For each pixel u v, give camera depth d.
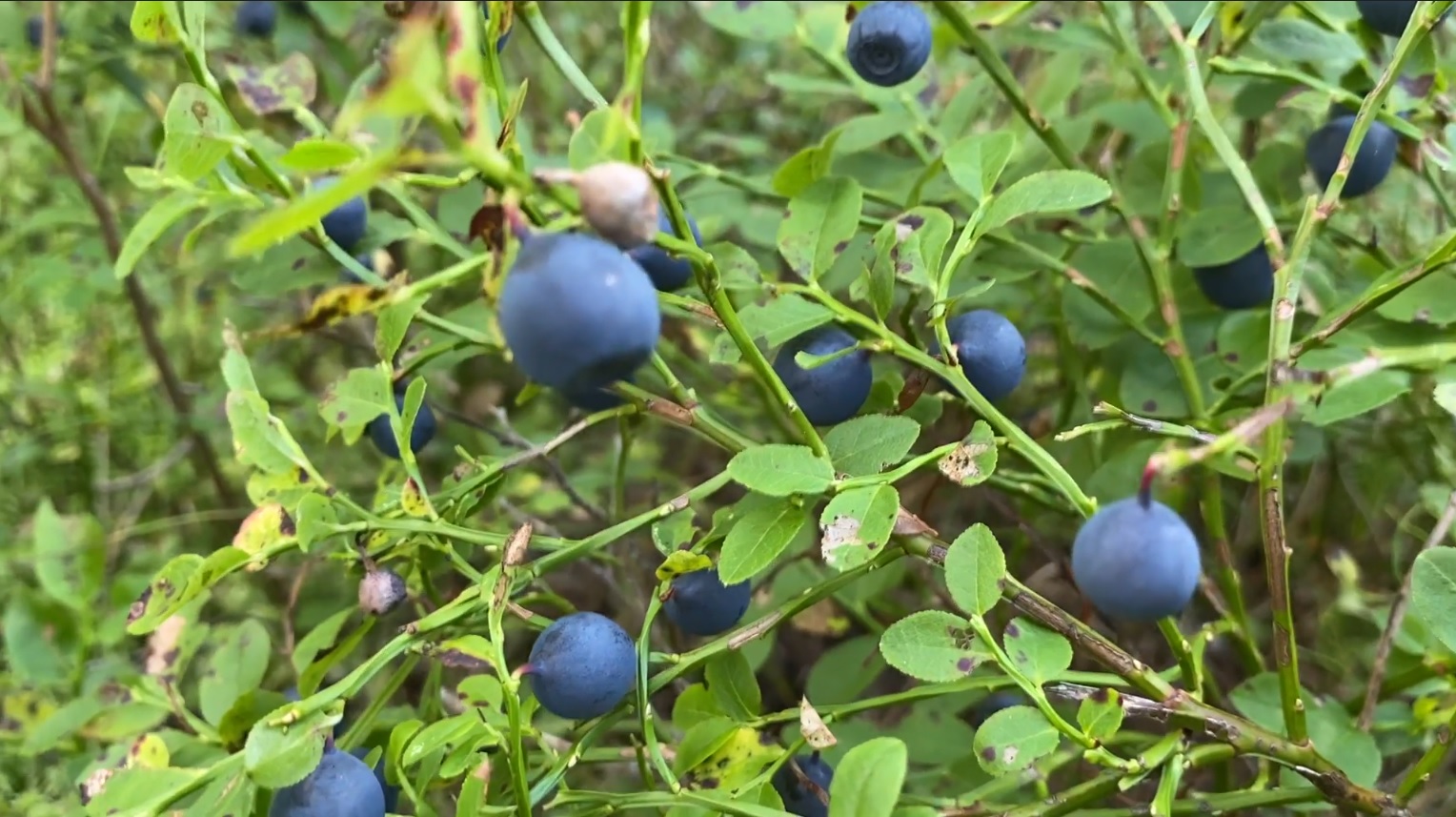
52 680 0.25
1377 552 0.29
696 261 0.20
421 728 0.21
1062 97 0.26
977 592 0.20
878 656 0.25
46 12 0.29
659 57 0.43
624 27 0.19
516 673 0.20
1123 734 0.24
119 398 0.37
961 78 0.31
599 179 0.18
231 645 0.24
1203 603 0.28
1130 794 0.26
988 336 0.22
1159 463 0.19
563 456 0.34
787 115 0.40
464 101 0.18
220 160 0.22
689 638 0.28
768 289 0.22
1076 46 0.26
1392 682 0.24
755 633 0.22
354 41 0.35
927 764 0.25
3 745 0.26
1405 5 0.23
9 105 0.28
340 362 0.38
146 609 0.21
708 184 0.28
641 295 0.18
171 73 0.36
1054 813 0.21
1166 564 0.19
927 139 0.28
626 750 0.23
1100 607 0.19
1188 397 0.24
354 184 0.17
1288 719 0.21
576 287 0.18
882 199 0.25
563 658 0.21
